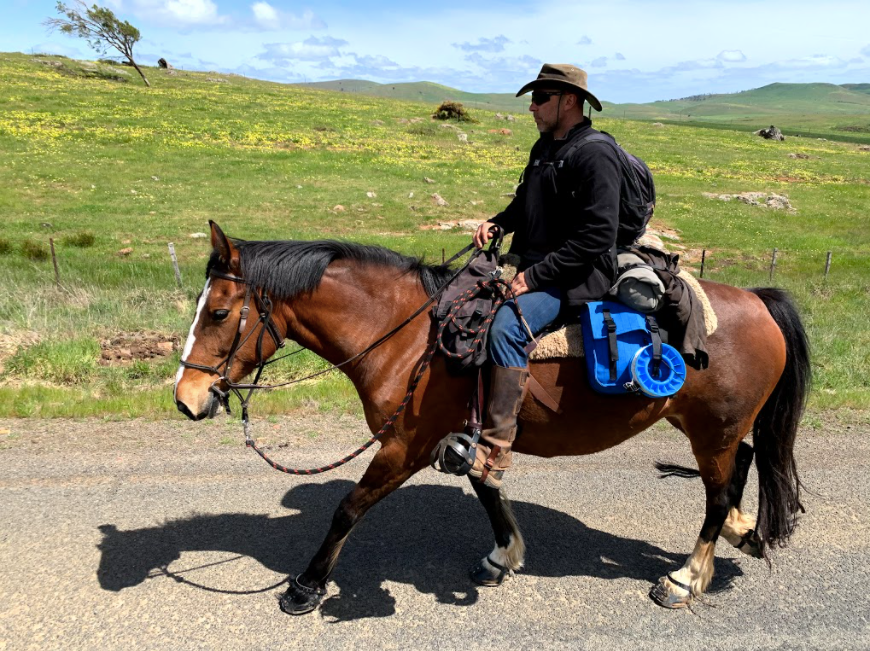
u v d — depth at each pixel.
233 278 3.41
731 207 29.50
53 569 4.06
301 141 38.34
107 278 13.06
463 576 4.14
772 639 3.62
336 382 7.59
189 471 5.40
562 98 3.33
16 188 24.58
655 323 3.42
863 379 8.09
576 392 3.48
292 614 3.73
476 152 40.97
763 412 3.98
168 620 3.67
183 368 3.47
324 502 4.97
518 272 3.54
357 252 3.67
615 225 3.15
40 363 7.99
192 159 32.00
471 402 3.47
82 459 5.55
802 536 4.61
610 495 5.18
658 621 3.76
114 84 56.59
